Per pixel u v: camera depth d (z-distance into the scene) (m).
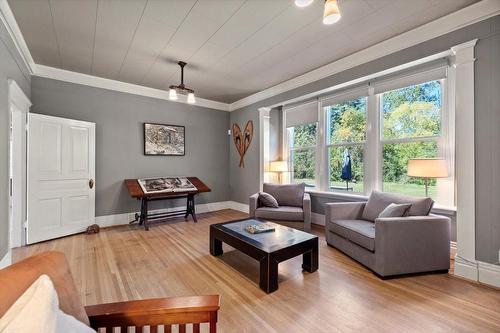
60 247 3.24
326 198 4.18
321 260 2.79
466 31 2.39
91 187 4.02
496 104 2.20
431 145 3.13
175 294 2.09
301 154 4.90
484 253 2.27
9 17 2.40
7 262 2.49
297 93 4.25
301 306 1.91
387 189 3.55
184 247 3.24
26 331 0.55
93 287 2.20
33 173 3.39
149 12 2.41
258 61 3.55
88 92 4.12
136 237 3.67
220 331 1.63
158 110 4.91
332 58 3.47
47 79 3.76
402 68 3.00
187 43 3.03
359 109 3.88
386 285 2.22
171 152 5.05
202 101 5.51
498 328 1.64
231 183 5.98
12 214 3.23
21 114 3.29
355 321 1.73
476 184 2.31
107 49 3.17
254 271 2.53
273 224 2.95
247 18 2.51
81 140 3.92
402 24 2.64
